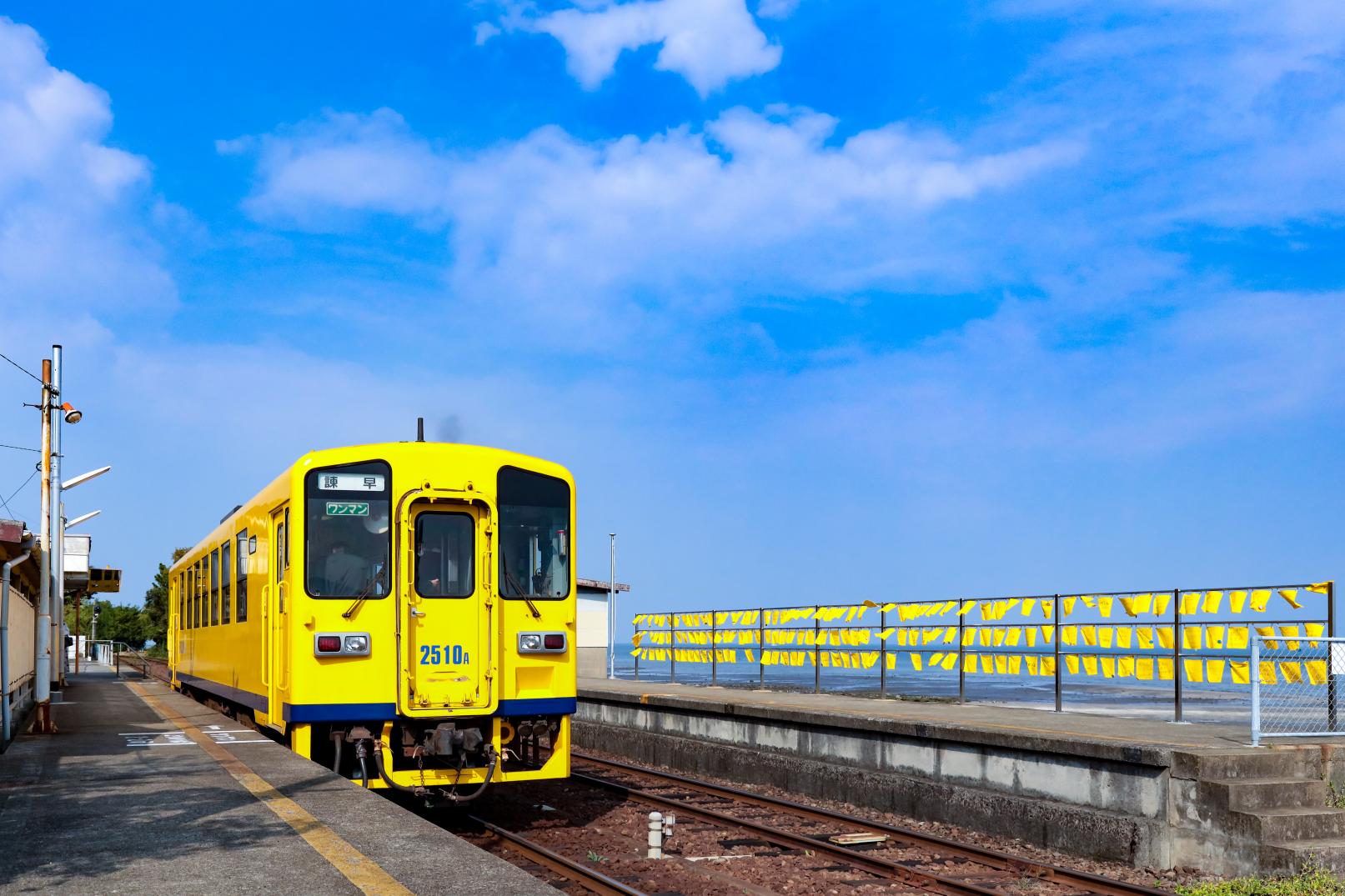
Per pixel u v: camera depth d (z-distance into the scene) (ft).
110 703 67.26
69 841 23.94
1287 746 33.09
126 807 27.78
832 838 35.65
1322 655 36.09
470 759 35.19
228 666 48.29
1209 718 43.78
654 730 57.77
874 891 29.66
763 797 42.06
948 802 38.42
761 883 30.50
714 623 68.18
